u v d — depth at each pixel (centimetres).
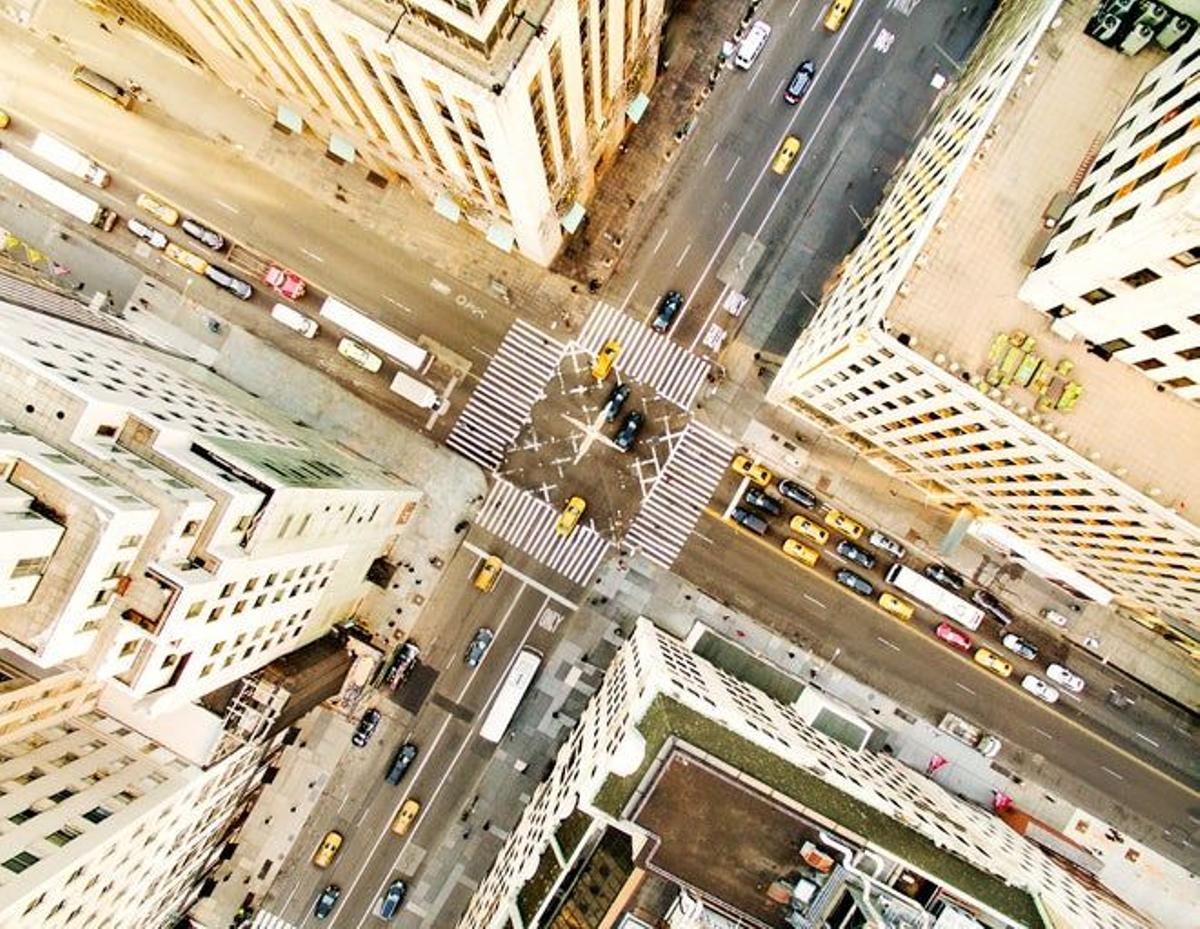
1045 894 5753
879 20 7188
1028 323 4947
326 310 7306
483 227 7031
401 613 7600
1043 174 5003
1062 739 7606
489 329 7438
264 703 6234
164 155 7406
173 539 4497
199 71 7300
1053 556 6906
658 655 6288
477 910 6988
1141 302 4216
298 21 4641
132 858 5653
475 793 7644
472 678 7612
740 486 7444
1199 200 3419
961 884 5628
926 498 7400
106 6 6881
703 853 5566
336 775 7675
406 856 7675
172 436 4869
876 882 5472
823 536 7419
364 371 7488
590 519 7506
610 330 7394
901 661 7575
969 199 5006
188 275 7450
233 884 7719
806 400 6688
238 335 7469
